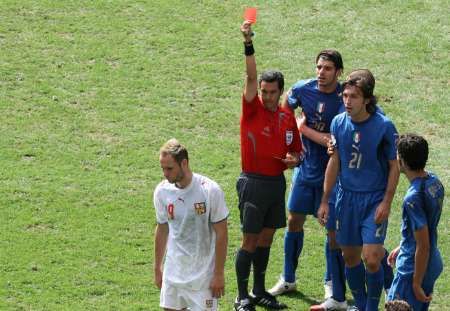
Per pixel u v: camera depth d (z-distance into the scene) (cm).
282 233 4434
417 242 3225
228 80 5762
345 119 3562
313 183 3872
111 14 6359
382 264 3762
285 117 3706
